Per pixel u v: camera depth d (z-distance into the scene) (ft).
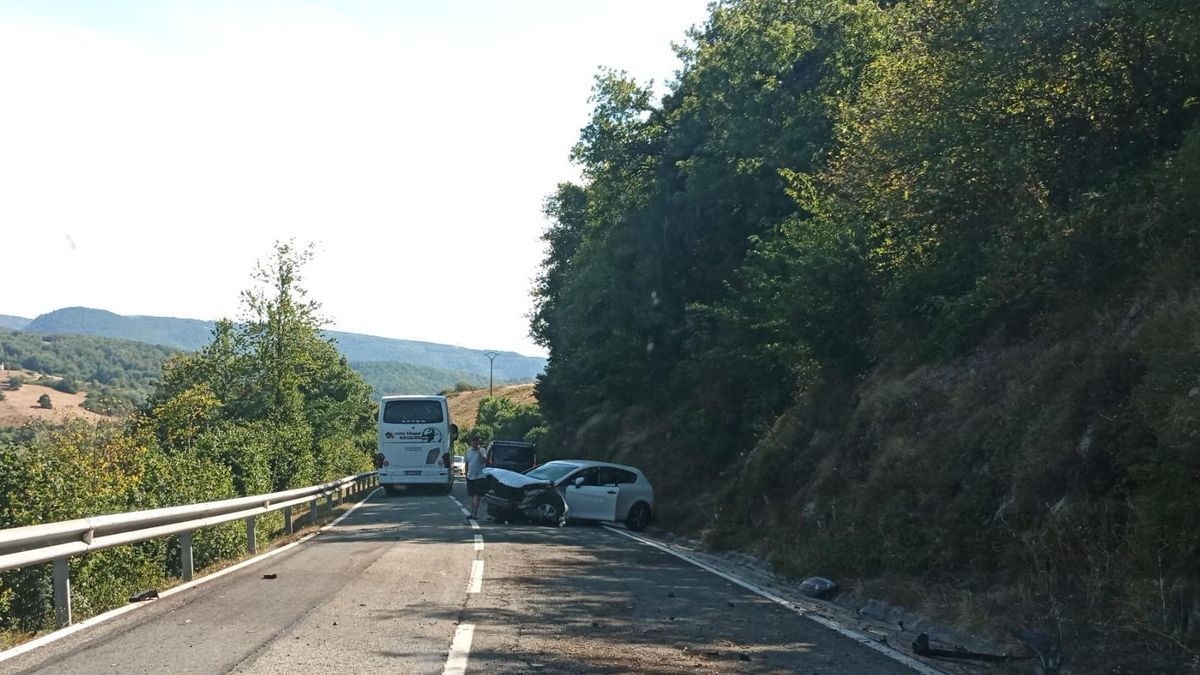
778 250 73.05
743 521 59.31
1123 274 38.32
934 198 50.49
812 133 85.87
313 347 114.52
